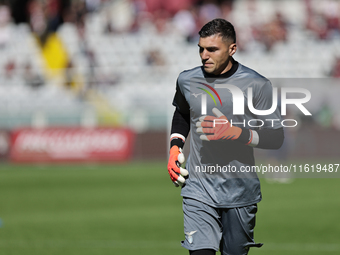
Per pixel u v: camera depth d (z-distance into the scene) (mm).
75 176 53125
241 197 13234
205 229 13086
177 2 85750
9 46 83938
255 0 87312
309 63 80000
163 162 64688
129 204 35938
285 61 80125
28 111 67375
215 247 12977
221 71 13297
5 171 58750
